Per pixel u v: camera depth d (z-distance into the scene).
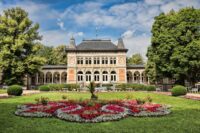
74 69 72.69
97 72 73.31
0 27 52.50
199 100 26.08
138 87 50.53
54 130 11.72
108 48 73.56
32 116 15.60
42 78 76.38
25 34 54.34
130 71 75.62
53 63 92.44
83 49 73.12
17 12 55.62
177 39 44.03
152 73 54.06
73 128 12.20
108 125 13.00
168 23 46.38
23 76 55.16
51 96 33.03
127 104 20.16
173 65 43.25
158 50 46.12
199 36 43.41
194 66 40.97
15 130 11.61
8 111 17.88
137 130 11.70
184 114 16.75
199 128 12.06
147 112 16.38
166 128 12.10
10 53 50.94
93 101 21.59
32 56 54.09
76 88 50.00
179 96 32.34
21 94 35.12
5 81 52.72
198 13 43.81
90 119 14.03
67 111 16.22
